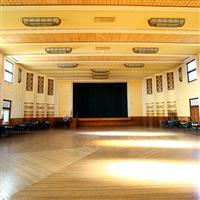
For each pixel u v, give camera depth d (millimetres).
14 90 11852
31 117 13703
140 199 2402
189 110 11875
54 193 2592
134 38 8320
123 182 2973
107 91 17984
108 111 17797
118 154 4992
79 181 3031
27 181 3049
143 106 16688
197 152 5148
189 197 2447
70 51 9781
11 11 6113
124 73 15023
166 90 14328
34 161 4305
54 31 7410
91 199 2410
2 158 4602
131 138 8109
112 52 10203
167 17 6574
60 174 3387
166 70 14281
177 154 4926
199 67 10461
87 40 8500
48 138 8281
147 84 16250
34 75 14070
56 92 16141
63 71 14109
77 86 17500
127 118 16594
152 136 8711
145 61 11914
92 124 16375
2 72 10133
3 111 10766
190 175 3275
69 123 15672
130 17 6562
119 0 5605
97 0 5590
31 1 5605
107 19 6684
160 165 3898
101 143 6812
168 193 2564
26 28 7281
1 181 3051
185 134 9336
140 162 4156
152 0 5633
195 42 8859
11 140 7676
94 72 13875
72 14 6340
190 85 11633
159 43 8891
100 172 3477
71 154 5031
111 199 2408
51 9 6012
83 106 17625
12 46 9203
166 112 14320
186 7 6000
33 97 13914
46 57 10977
